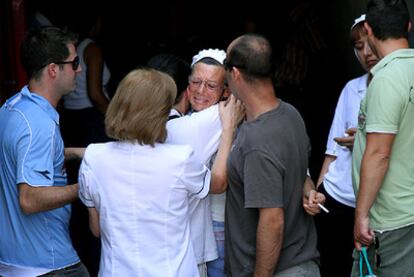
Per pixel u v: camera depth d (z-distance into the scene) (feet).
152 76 16.40
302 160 17.76
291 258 17.92
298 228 18.10
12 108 18.06
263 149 16.74
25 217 18.11
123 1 41.70
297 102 40.63
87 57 30.78
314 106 40.75
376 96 17.34
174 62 19.47
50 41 18.02
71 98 31.40
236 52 17.16
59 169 18.56
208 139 18.51
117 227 16.47
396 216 18.03
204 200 18.72
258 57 16.97
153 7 43.55
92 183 16.60
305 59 40.52
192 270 16.88
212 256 19.01
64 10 31.76
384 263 18.49
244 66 17.04
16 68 27.07
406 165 17.80
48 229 18.30
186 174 16.48
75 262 18.99
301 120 18.07
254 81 17.15
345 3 38.42
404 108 17.30
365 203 17.62
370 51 21.24
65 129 31.96
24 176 17.19
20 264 18.33
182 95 19.69
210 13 46.14
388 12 17.83
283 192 17.30
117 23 41.29
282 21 42.06
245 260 17.93
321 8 41.81
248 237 17.85
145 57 41.68
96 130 31.45
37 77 18.12
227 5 46.03
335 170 23.18
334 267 26.09
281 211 16.93
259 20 42.68
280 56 40.73
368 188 17.51
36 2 31.65
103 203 16.52
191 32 45.52
